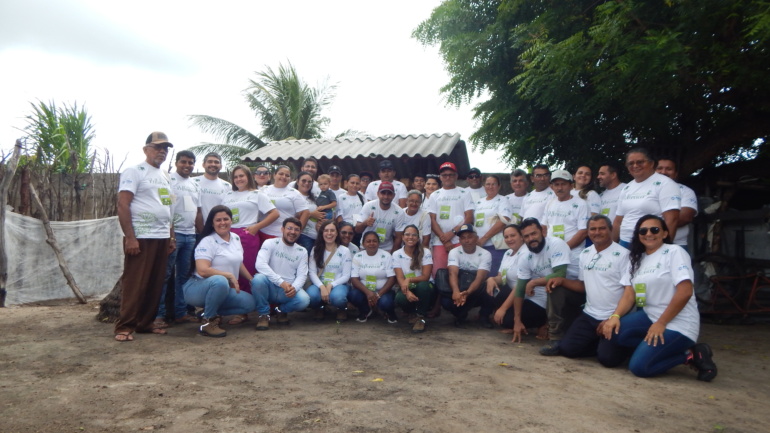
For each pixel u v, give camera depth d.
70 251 8.49
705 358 4.25
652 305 4.44
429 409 3.35
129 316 5.21
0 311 7.13
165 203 5.43
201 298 5.48
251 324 6.14
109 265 8.82
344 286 6.37
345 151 9.95
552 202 6.25
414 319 6.38
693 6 5.63
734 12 5.61
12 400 3.42
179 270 6.08
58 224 8.39
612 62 6.50
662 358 4.27
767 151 7.97
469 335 5.82
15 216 8.02
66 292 8.41
